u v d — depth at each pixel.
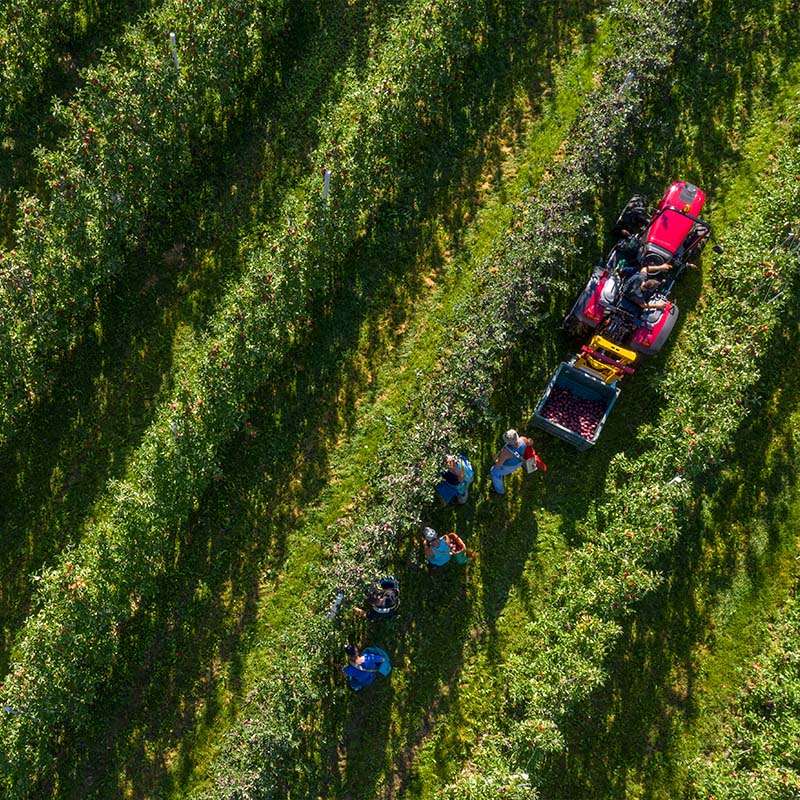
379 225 15.30
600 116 14.04
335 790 13.23
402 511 12.99
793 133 15.32
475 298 14.20
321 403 14.62
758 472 14.27
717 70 15.78
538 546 14.02
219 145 15.82
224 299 14.44
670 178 15.39
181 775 13.26
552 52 16.03
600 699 13.55
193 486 13.46
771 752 12.41
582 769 13.30
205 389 13.30
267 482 14.31
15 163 15.91
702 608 13.80
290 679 12.64
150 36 16.06
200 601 13.91
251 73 16.06
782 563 13.88
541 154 15.51
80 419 14.70
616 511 13.43
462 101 15.86
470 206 15.38
